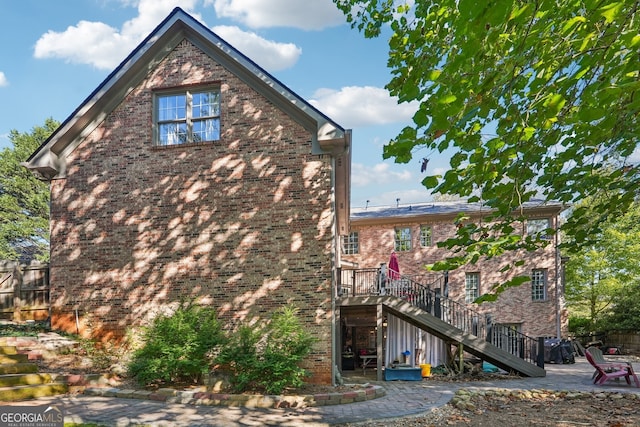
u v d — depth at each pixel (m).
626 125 4.54
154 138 14.23
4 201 41.59
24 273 15.45
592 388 12.66
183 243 13.50
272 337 11.72
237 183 13.45
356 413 9.43
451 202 29.72
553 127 4.74
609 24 4.08
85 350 12.82
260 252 13.05
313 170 13.09
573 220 5.75
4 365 10.27
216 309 13.04
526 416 9.47
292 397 10.14
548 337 23.89
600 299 28.80
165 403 9.98
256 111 13.57
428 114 4.11
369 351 18.42
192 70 14.09
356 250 27.77
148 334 11.69
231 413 9.28
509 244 4.99
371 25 9.02
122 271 13.72
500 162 4.75
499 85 4.18
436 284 25.59
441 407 10.05
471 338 15.30
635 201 6.14
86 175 14.30
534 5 3.49
